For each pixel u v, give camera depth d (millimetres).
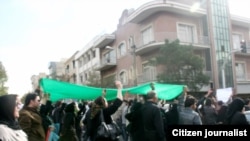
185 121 6938
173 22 29969
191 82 24359
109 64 38562
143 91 10859
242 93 34438
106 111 6555
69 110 8656
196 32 31672
